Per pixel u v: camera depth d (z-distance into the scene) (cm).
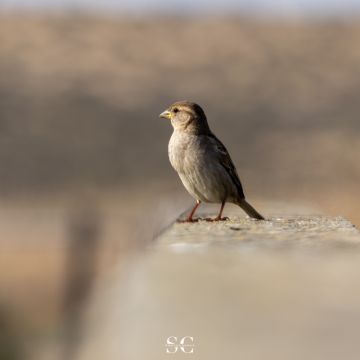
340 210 2138
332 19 5197
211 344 228
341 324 244
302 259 365
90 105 3697
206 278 315
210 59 4538
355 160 2995
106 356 237
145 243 516
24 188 2661
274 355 217
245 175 2845
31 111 3538
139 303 272
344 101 3872
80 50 4547
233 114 3716
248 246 416
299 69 4388
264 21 5191
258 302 272
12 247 1886
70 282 1342
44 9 5125
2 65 4200
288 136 3341
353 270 335
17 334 1222
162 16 5212
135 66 4366
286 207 782
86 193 2644
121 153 3139
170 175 2922
